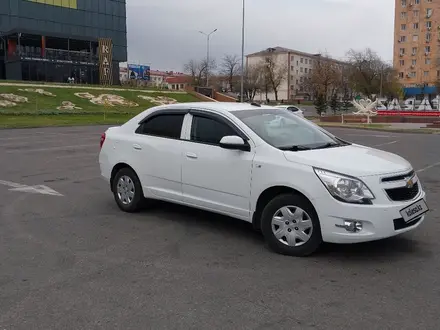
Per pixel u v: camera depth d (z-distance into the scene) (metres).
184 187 5.94
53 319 3.52
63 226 6.09
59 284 4.18
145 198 6.65
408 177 4.86
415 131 25.81
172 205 7.21
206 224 6.17
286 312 3.63
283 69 103.00
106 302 3.81
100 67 55.81
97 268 4.58
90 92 45.00
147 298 3.89
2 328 3.38
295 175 4.79
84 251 5.10
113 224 6.19
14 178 9.74
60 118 31.94
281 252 4.96
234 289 4.07
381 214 4.47
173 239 5.54
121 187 6.87
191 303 3.79
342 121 38.09
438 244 5.29
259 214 5.26
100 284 4.19
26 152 14.33
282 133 5.56
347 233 4.52
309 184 4.68
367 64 83.19
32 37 51.50
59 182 9.30
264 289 4.07
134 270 4.53
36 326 3.41
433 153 14.70
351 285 4.15
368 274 4.41
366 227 4.49
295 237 4.88
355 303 3.79
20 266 4.63
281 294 3.96
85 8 60.09
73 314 3.60
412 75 97.19
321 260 4.78
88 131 23.16
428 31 94.62
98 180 9.55
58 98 40.22
